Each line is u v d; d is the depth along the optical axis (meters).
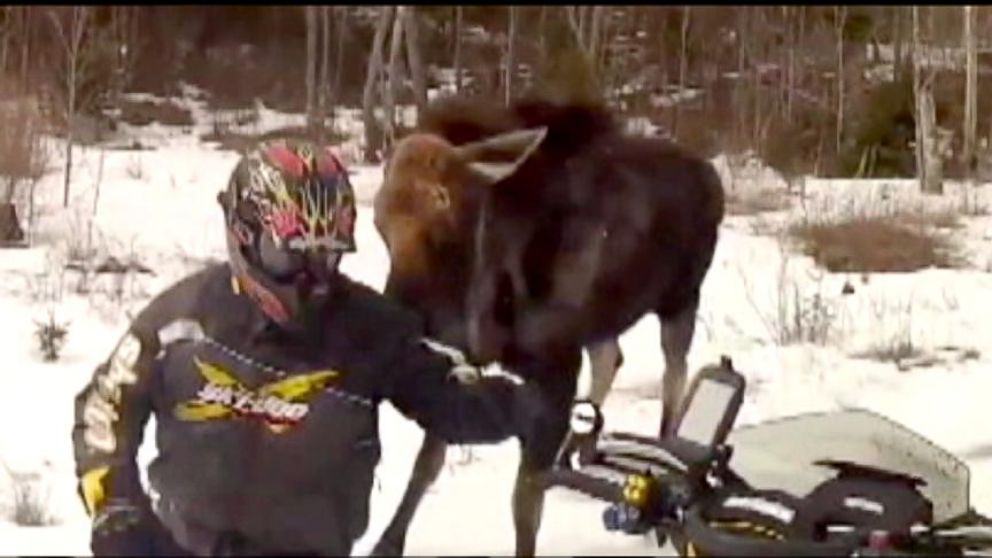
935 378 9.47
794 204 17.03
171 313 3.35
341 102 30.64
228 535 3.19
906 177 21.45
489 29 33.00
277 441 3.32
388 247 5.94
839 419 3.83
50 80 22.42
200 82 31.25
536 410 3.55
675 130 22.02
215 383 3.33
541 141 6.14
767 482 3.62
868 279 12.85
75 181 17.61
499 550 3.48
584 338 6.57
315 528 3.30
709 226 7.50
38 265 12.69
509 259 6.01
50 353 9.66
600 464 3.56
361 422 3.40
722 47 28.58
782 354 10.01
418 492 4.34
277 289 3.30
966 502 3.88
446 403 3.46
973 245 14.73
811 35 27.64
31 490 6.60
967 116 20.33
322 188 3.28
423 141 5.94
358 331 3.39
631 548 3.06
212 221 15.59
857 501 3.37
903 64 24.50
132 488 3.12
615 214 6.74
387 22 26.70
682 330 7.60
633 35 29.77
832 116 22.97
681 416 3.63
